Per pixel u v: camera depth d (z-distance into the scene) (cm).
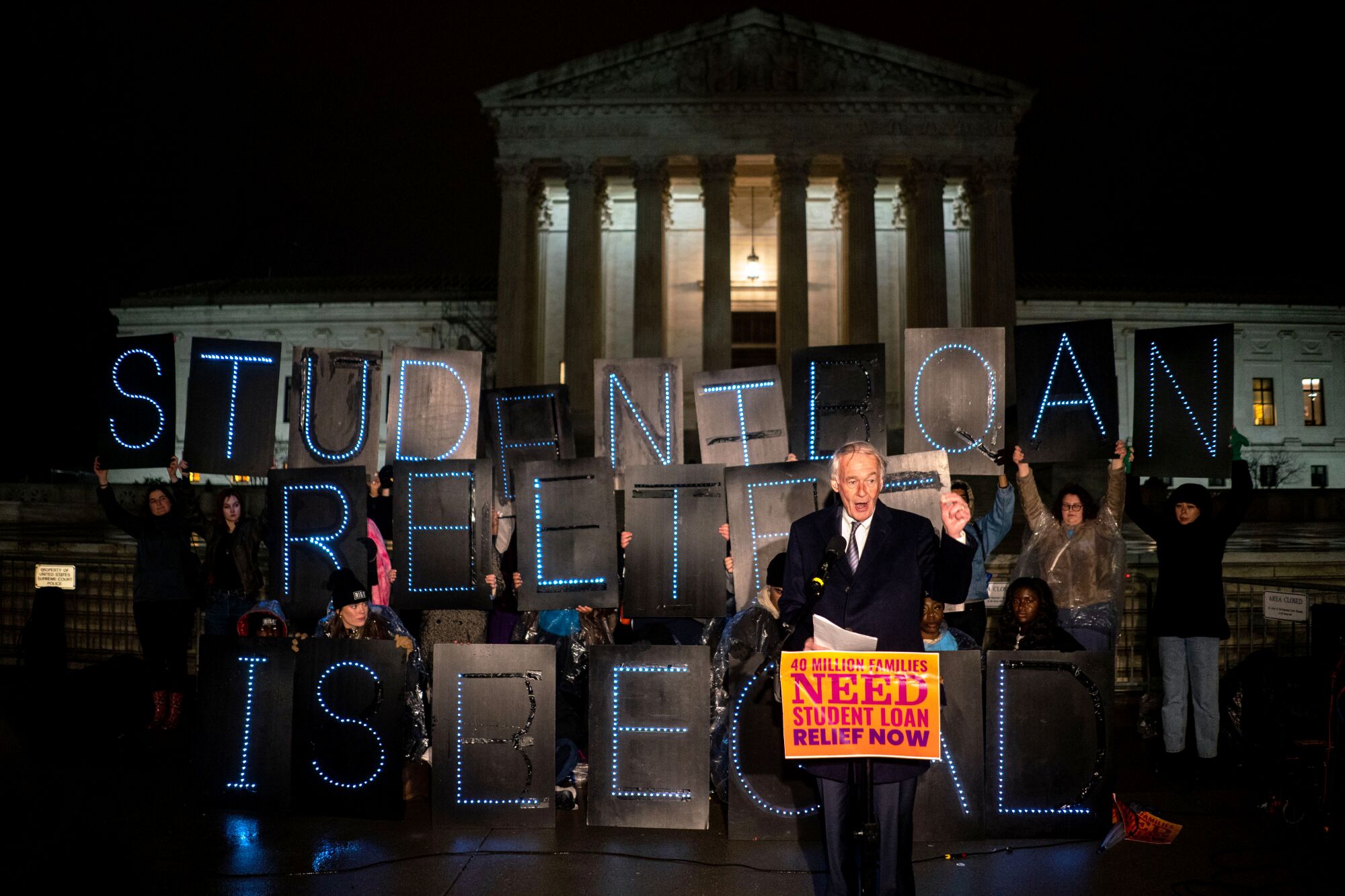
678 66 4206
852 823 555
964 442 841
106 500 988
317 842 685
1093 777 700
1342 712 681
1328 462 5338
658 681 725
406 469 804
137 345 884
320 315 5397
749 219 4759
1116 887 610
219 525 1011
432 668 848
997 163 4100
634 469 771
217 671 762
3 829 703
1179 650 861
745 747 699
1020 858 662
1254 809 757
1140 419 841
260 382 879
